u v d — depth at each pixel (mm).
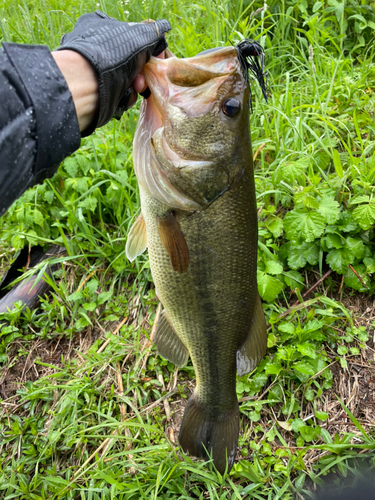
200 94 327
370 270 549
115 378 543
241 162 353
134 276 613
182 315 405
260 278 540
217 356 418
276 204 590
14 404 537
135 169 354
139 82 334
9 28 806
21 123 241
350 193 574
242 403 515
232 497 440
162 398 523
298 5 793
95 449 498
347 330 551
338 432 499
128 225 607
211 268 377
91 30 309
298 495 447
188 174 335
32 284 610
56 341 587
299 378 512
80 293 585
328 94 651
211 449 443
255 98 692
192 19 809
